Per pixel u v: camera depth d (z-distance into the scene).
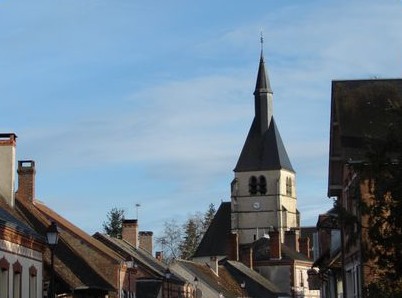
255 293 113.06
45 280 48.22
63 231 58.28
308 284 133.00
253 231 167.25
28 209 54.06
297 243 147.88
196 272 92.94
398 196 22.22
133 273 65.69
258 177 169.25
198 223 171.00
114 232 145.50
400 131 22.73
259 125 172.25
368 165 23.31
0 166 46.38
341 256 49.19
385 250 23.00
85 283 53.22
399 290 22.62
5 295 36.59
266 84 173.00
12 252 37.78
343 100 44.12
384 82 45.22
